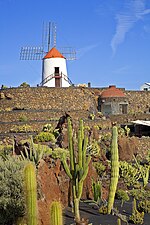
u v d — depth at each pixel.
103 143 38.69
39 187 16.81
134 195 24.64
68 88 54.97
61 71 65.62
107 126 48.59
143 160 42.84
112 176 19.23
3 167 16.72
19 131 42.56
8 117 47.28
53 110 49.84
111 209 19.47
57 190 19.48
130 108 63.44
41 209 15.52
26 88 52.94
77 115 49.03
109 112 60.59
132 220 18.16
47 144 31.61
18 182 15.84
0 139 39.75
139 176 29.59
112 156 19.23
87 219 17.50
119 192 23.44
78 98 55.22
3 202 15.42
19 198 15.62
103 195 22.81
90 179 22.81
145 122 52.09
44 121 45.50
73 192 17.88
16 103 52.19
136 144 43.50
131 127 56.19
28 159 19.48
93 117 49.50
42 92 53.28
